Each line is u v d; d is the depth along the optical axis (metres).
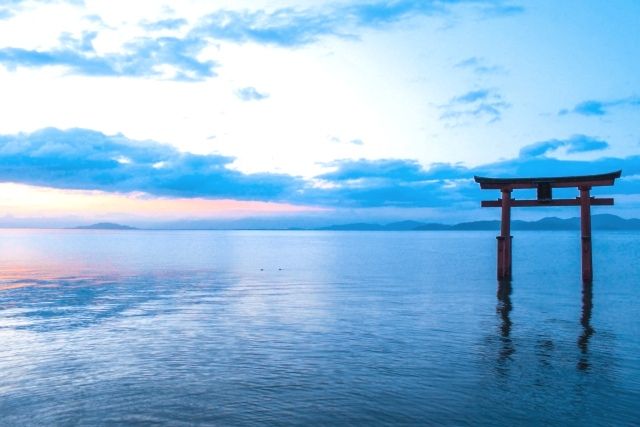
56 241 166.12
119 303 25.58
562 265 52.34
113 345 16.00
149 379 12.31
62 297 28.03
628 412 10.16
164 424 9.54
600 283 34.00
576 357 14.32
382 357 14.39
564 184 31.02
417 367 13.32
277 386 11.74
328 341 16.47
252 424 9.53
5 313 22.44
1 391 11.46
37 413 10.12
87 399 10.91
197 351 15.14
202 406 10.46
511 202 32.91
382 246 127.62
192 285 34.50
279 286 33.81
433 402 10.70
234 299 27.08
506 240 33.19
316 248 113.81
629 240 160.25
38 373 12.87
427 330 18.23
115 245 128.00
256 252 92.06
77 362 13.95
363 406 10.47
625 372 12.84
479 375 12.61
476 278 39.34
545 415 10.01
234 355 14.66
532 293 28.91
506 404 10.58
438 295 28.45
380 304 24.95
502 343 16.09
